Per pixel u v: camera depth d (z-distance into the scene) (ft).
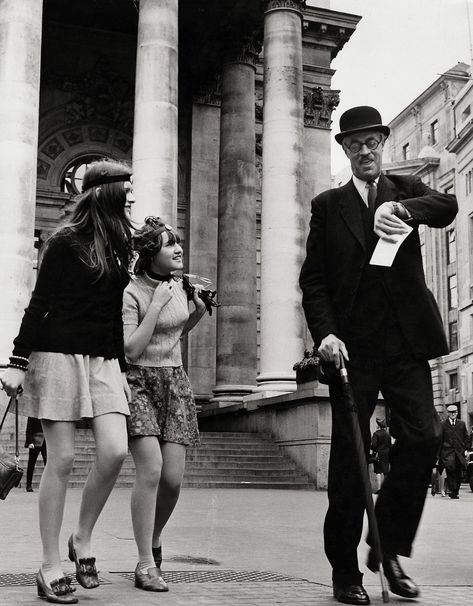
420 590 17.78
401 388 16.94
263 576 19.65
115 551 24.23
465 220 213.46
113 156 111.34
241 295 103.04
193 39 113.19
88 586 16.87
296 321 84.53
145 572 17.11
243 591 17.02
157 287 18.33
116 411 16.15
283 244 85.56
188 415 18.98
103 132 111.75
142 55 83.46
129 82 113.39
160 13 84.02
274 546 26.86
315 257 17.70
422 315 16.97
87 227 16.37
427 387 16.99
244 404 84.58
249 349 102.53
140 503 17.35
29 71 77.30
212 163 114.11
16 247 74.23
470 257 209.67
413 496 16.75
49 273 15.93
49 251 16.02
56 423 15.81
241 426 86.58
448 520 40.37
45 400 15.74
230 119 106.93
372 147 17.43
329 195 17.85
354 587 15.84
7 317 72.95
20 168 75.41
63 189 109.40
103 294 16.21
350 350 17.12
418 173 247.91
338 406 16.88
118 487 63.62
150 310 18.10
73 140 110.42
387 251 16.29
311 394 69.15
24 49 77.36
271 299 84.84
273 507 44.91
